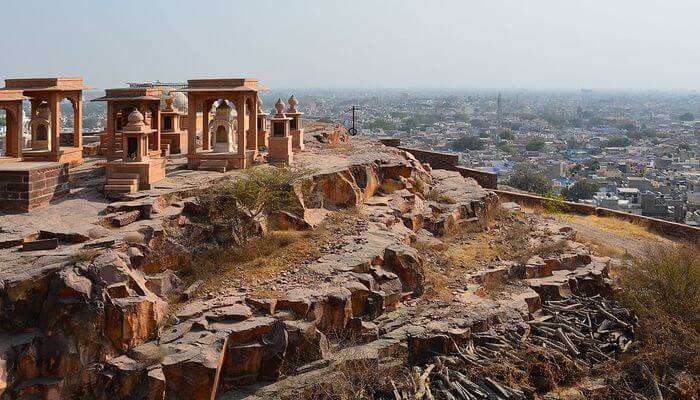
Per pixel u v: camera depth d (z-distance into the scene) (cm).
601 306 1764
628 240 2730
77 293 1178
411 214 2058
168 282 1405
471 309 1571
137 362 1169
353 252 1608
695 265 1834
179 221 1552
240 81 2011
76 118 2309
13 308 1174
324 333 1367
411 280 1612
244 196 1625
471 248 2027
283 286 1422
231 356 1229
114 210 1528
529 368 1429
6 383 1105
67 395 1141
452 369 1373
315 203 1859
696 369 1516
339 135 3139
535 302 1725
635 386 1466
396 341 1391
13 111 2092
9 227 1409
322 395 1222
